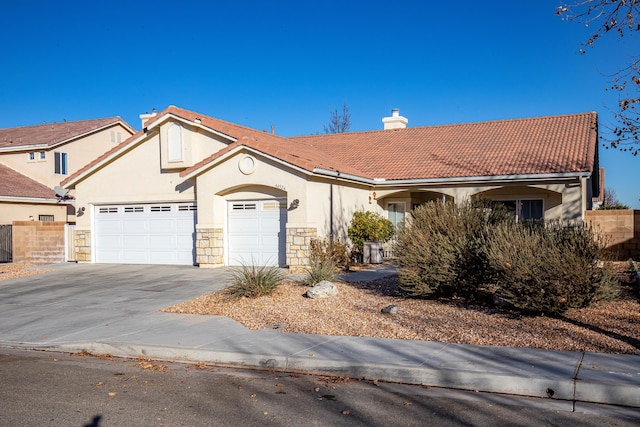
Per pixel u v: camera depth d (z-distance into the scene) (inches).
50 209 1198.3
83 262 877.8
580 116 970.7
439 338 369.7
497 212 522.6
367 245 779.4
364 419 244.1
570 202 756.0
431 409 256.4
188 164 789.2
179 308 503.5
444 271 470.0
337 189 781.3
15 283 705.0
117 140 1432.1
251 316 454.3
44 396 279.1
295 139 1144.8
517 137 933.2
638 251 748.6
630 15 391.5
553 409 255.3
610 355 316.2
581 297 406.6
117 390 289.4
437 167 866.8
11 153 1290.6
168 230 827.4
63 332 434.0
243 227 767.1
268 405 263.7
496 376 284.2
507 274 417.1
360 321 423.8
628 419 241.3
